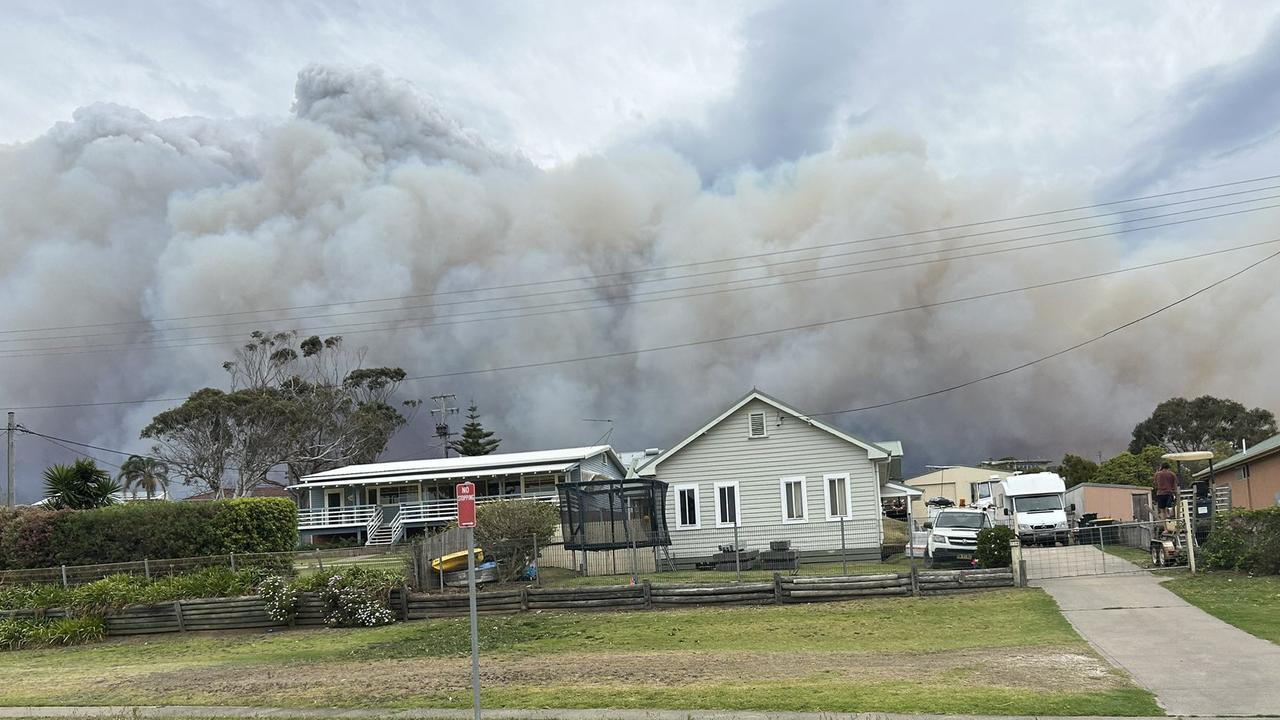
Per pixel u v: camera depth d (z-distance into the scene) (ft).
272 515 106.42
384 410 286.87
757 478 108.88
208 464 251.39
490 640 59.47
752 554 93.25
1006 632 51.62
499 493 168.45
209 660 58.95
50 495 109.81
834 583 67.56
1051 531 119.65
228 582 77.77
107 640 72.49
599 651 53.47
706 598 68.28
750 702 37.24
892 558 104.53
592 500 99.66
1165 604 56.44
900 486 114.62
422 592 76.23
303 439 269.03
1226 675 37.99
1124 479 252.83
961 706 34.91
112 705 44.57
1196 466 135.13
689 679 42.80
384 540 166.20
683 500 110.22
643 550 100.99
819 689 38.99
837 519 105.81
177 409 248.73
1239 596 57.36
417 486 171.12
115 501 115.96
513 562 87.10
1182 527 75.82
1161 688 36.42
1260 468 112.47
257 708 41.81
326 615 70.90
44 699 47.19
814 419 107.04
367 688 45.01
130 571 90.53
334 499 173.68
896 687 38.68
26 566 100.17
